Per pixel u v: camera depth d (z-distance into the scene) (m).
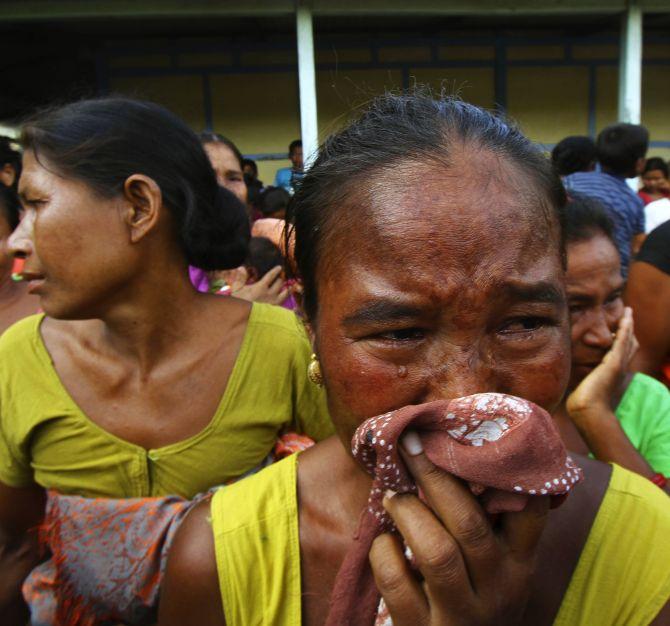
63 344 1.54
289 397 1.61
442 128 0.91
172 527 1.36
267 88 9.79
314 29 9.43
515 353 0.86
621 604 1.02
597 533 1.05
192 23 8.88
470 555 0.78
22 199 1.40
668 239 2.29
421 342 0.86
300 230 1.02
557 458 0.75
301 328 1.61
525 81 10.03
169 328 1.51
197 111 9.80
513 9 8.07
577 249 1.62
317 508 1.13
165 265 1.48
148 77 9.68
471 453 0.75
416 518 0.79
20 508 1.68
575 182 3.95
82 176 1.35
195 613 1.14
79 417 1.49
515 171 0.89
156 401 1.50
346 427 0.94
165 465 1.49
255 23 8.95
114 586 1.41
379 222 0.85
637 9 8.19
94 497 1.51
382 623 0.91
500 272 0.82
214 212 1.60
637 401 1.79
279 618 1.08
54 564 1.51
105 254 1.37
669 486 1.54
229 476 1.53
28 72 10.30
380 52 9.77
